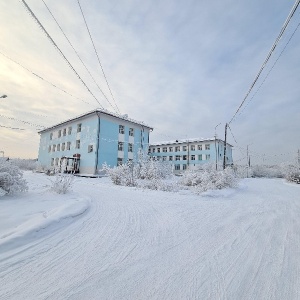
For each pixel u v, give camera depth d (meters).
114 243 3.60
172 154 56.12
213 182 14.31
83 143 32.09
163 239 3.89
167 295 2.14
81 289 2.20
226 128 22.17
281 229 4.74
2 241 3.24
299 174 25.78
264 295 2.18
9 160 8.34
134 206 7.13
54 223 4.39
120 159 32.69
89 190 11.98
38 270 2.59
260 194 12.51
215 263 2.94
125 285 2.31
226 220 5.56
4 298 2.02
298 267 2.84
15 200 6.76
